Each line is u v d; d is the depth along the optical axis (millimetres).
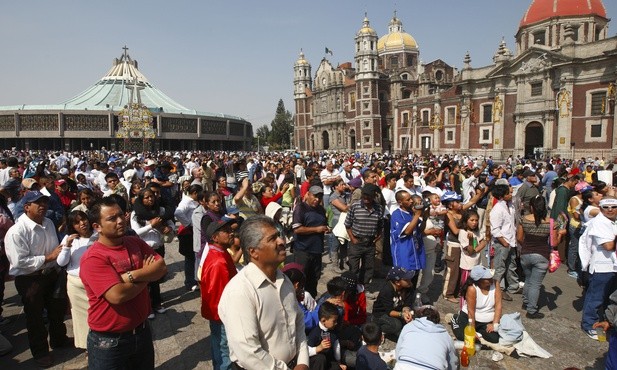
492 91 51438
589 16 47375
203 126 95562
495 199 8656
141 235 7527
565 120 42969
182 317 7570
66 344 6508
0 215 7043
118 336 3967
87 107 87438
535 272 7555
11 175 12703
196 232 8070
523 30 52188
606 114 40156
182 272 10227
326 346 5098
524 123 47594
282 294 3471
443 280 9852
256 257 3367
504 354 6348
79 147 85312
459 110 56844
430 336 4691
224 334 4812
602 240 6633
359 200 7984
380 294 6875
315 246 7617
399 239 7430
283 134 133625
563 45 43094
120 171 18672
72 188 10969
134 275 3795
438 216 9703
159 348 6465
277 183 15125
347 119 81625
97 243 4027
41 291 5879
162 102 103625
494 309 6562
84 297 5695
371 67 74688
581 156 42281
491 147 52031
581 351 6473
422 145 64062
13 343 6625
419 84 76438
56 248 5828
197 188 8664
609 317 5043
